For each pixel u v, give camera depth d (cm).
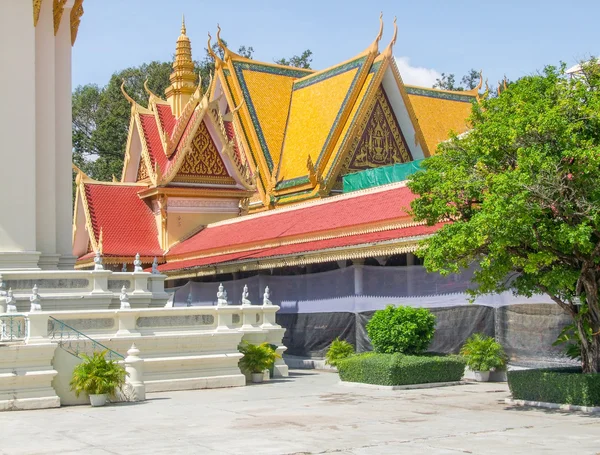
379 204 3050
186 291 3888
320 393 2075
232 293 3522
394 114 4609
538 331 2291
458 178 1725
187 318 2292
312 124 4666
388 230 2833
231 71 4869
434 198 1808
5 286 2333
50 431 1516
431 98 5509
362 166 4478
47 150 2666
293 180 4525
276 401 1914
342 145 4378
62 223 2769
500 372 2305
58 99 2803
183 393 2120
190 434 1442
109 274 2516
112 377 1905
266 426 1522
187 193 4306
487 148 1714
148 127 4588
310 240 3178
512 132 1628
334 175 4344
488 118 1802
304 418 1620
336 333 2916
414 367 2148
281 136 4828
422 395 1989
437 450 1262
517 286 1844
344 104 4488
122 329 2169
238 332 2319
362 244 2695
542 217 1642
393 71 4531
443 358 2209
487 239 1647
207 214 4403
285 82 5025
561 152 1606
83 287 2450
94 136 7444
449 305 2519
